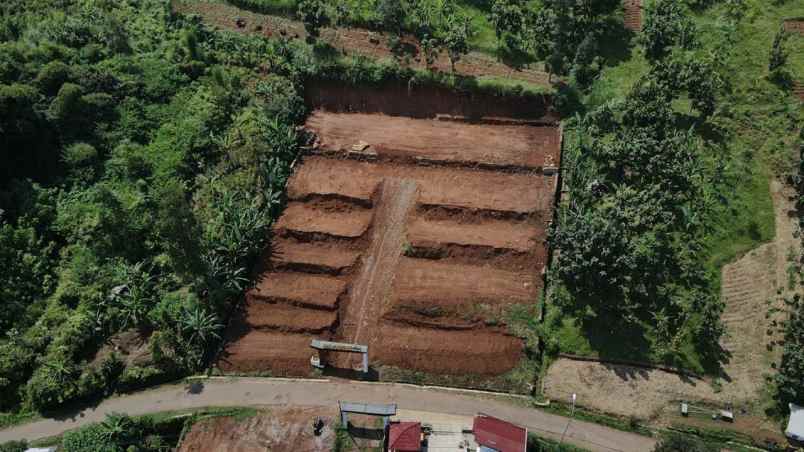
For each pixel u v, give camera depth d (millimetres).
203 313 46562
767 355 44875
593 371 45062
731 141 54781
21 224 50688
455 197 53750
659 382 44250
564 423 42750
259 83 61062
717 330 44844
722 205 51188
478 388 45094
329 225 52906
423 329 47594
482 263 50594
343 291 49562
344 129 60219
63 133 55062
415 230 52188
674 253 48844
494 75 60312
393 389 44844
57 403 43875
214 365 46531
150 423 43094
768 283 47938
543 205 52812
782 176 52875
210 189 53781
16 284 48219
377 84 61219
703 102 54500
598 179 52500
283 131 57812
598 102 57625
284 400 44375
